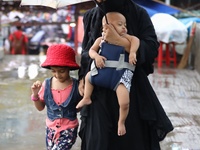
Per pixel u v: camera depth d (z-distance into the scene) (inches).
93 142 123.3
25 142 195.9
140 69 128.1
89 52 125.3
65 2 139.3
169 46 514.6
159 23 469.1
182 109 267.3
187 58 481.4
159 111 128.0
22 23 610.2
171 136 208.1
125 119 122.8
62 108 137.2
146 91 127.1
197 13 680.4
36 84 139.3
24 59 542.6
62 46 137.5
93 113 125.7
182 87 349.4
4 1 572.1
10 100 286.0
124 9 125.3
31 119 236.8
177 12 533.0
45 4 139.1
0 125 224.4
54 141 138.4
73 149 182.5
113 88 121.7
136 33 127.5
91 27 131.2
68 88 138.6
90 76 123.7
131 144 126.6
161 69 462.6
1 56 537.3
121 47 121.5
